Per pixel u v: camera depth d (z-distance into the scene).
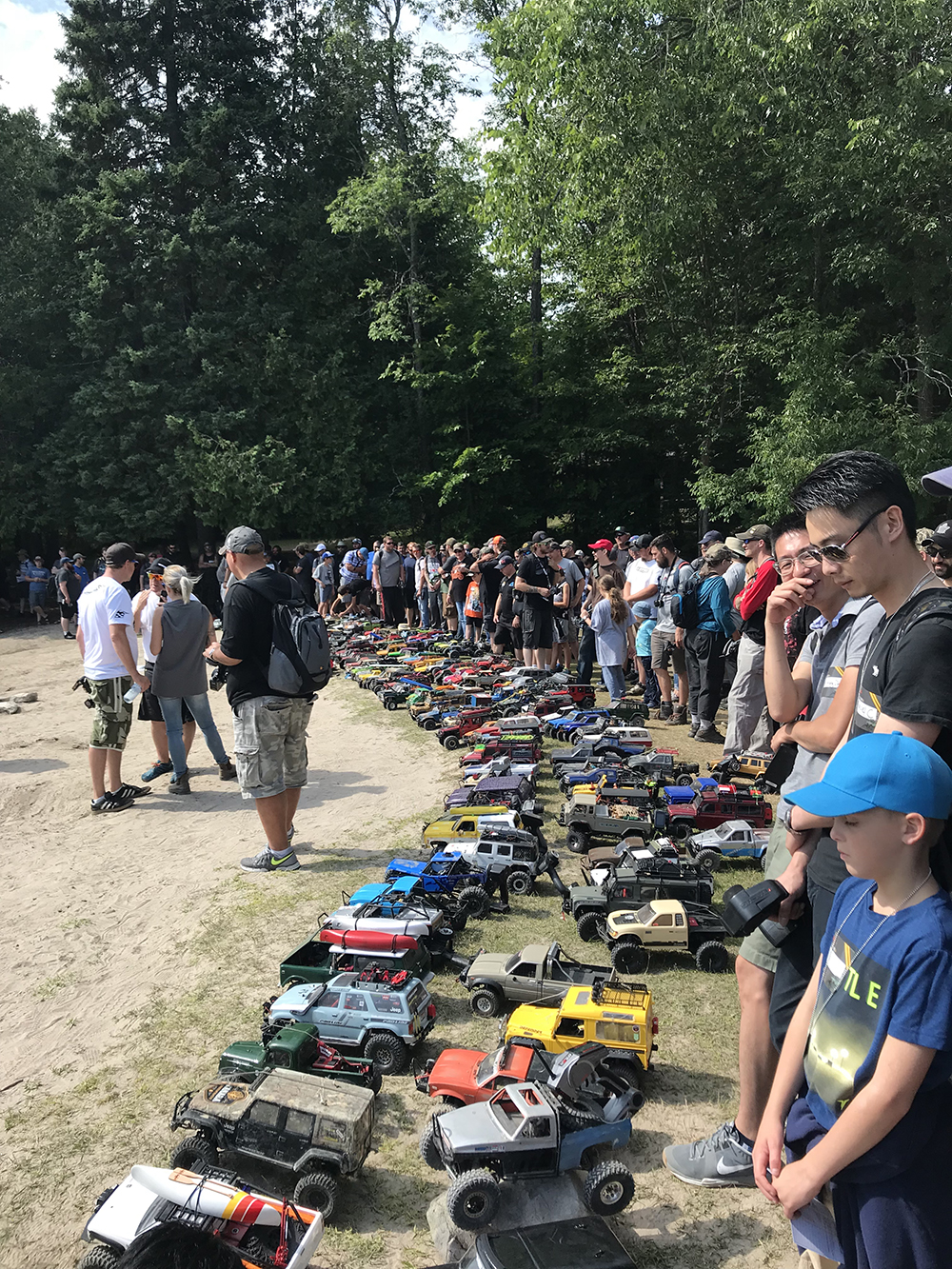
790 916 3.74
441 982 6.68
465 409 38.59
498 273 39.56
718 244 29.05
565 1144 4.36
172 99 37.50
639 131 25.91
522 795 10.02
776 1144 2.84
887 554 2.98
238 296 37.94
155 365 35.94
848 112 22.94
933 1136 2.44
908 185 22.67
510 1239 3.86
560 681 15.04
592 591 15.18
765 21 23.34
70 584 27.89
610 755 11.23
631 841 8.38
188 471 34.88
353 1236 4.34
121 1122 5.30
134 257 36.38
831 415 23.47
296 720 8.89
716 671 12.61
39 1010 6.62
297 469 36.47
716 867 8.52
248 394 37.44
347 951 6.29
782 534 4.16
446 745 13.46
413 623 25.66
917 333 24.94
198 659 11.73
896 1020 2.34
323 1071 5.32
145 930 7.86
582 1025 5.31
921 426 22.48
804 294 27.59
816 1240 2.75
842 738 3.73
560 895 8.20
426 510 39.81
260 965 7.07
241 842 9.95
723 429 30.16
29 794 11.98
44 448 36.12
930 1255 2.42
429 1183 4.69
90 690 11.02
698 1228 4.30
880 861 2.40
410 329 39.03
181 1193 4.05
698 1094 5.27
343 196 37.72
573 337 36.56
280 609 8.28
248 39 37.53
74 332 35.66
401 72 38.03
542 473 40.19
